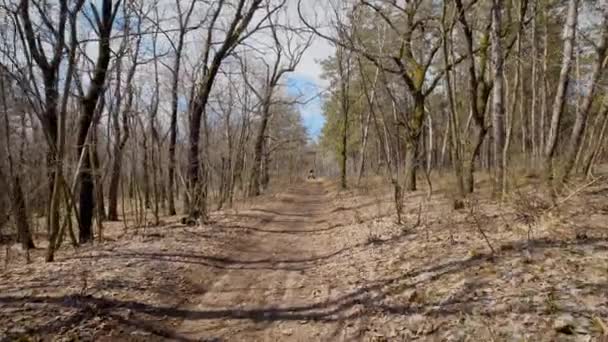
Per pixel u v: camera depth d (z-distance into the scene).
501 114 11.28
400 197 11.41
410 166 13.26
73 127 11.70
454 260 6.60
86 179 10.83
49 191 8.82
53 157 8.54
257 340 5.05
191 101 14.91
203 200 14.45
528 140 25.69
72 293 5.97
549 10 16.89
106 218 19.84
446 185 15.38
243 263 9.18
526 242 6.50
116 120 16.25
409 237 9.08
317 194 33.19
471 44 12.69
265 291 7.02
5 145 11.74
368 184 24.41
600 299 4.28
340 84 29.55
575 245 5.97
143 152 17.61
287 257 9.71
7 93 10.94
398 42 17.38
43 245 11.82
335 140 37.22
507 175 11.42
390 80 21.30
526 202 8.32
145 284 6.80
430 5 15.59
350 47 13.71
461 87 24.25
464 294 5.25
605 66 11.27
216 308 6.18
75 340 4.67
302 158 66.38
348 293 6.45
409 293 5.83
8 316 5.08
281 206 22.47
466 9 11.89
